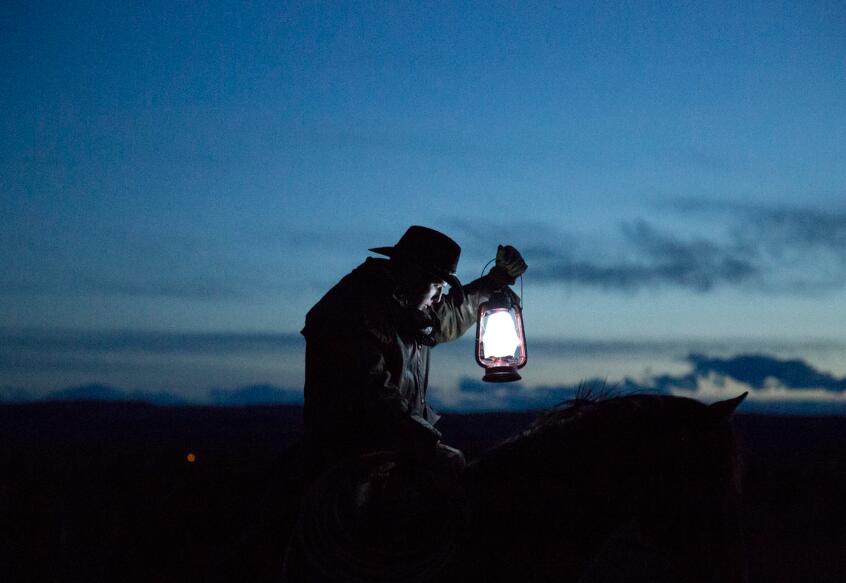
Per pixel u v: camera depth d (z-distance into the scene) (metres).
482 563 3.58
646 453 3.57
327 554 3.55
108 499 12.36
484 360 4.93
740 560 3.39
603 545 3.62
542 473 3.66
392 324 4.13
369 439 3.92
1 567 8.59
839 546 10.89
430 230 4.39
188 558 4.13
